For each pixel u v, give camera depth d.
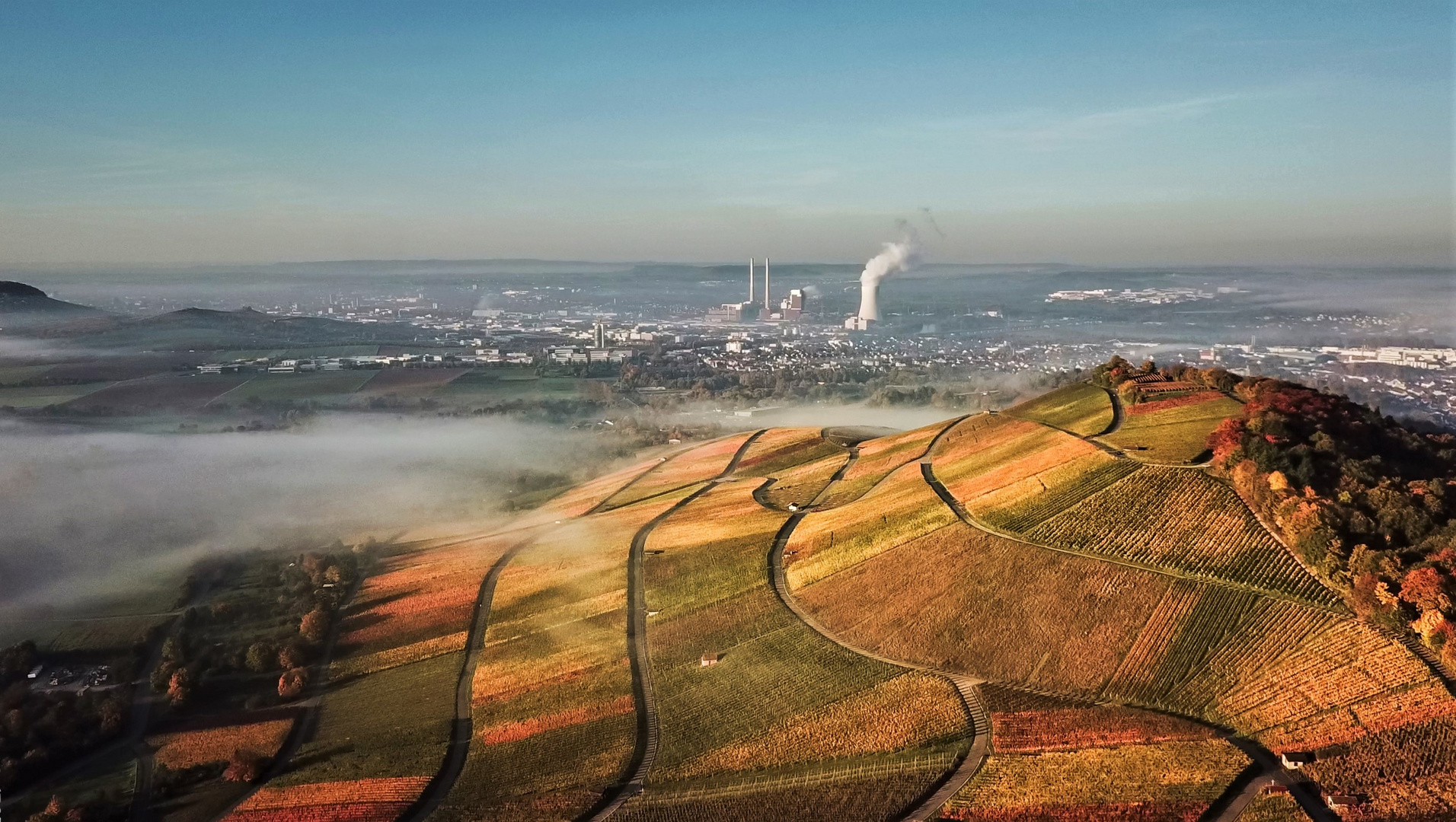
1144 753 106.62
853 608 160.25
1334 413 173.00
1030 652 133.75
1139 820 96.38
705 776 124.25
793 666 146.62
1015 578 151.12
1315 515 133.12
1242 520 147.12
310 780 141.00
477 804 128.00
